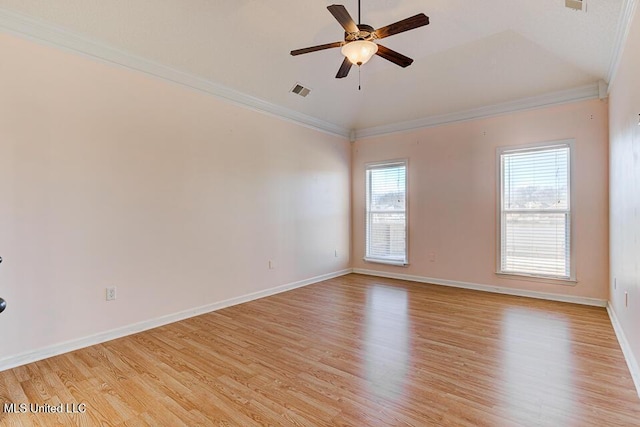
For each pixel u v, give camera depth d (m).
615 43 2.93
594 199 4.05
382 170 5.92
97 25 2.91
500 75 4.22
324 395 2.17
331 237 5.80
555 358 2.67
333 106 5.25
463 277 5.05
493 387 2.25
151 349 2.90
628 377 2.36
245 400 2.12
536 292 4.47
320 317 3.74
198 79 3.82
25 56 2.66
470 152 4.95
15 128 2.62
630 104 2.57
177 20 3.13
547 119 4.34
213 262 4.00
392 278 5.76
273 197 4.76
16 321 2.62
